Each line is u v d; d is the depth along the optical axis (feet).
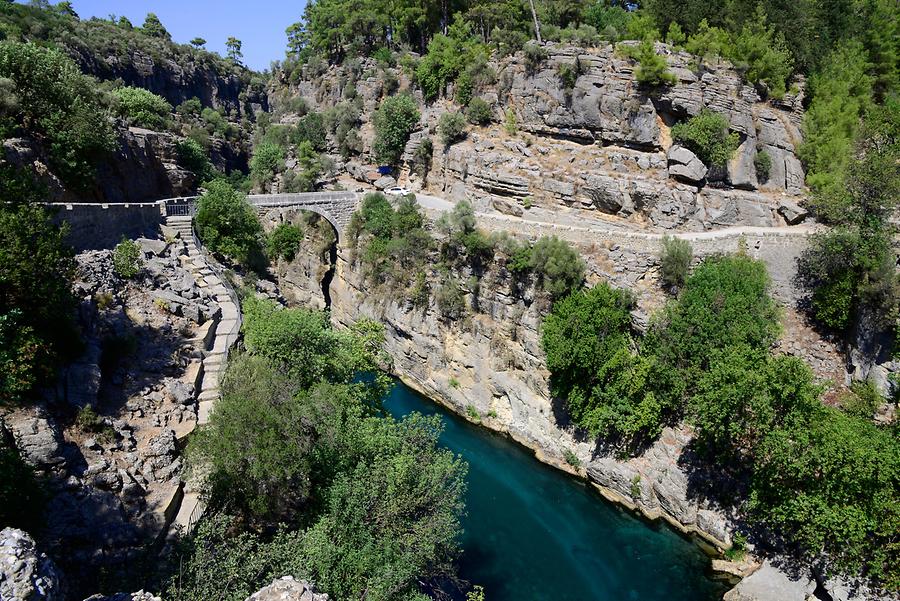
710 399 99.71
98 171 136.26
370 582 62.28
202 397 83.82
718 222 146.61
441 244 156.35
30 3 347.15
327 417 76.13
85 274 91.09
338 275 198.18
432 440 89.15
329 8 303.27
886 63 180.55
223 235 147.84
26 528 49.49
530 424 138.10
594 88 163.63
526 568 99.71
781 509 91.86
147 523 62.28
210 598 52.26
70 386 70.44
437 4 257.75
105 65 341.00
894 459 82.64
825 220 142.72
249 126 440.04
